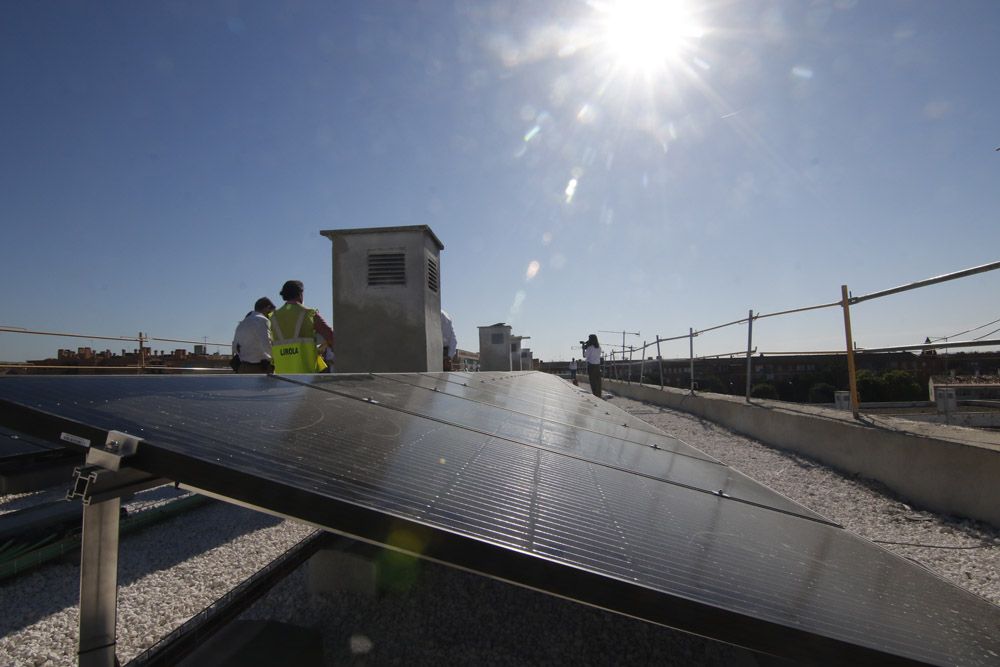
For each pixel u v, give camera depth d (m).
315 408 2.06
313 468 1.24
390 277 7.72
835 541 1.90
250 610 2.88
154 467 1.09
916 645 1.10
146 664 1.62
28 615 2.96
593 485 1.86
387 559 3.07
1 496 5.39
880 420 6.34
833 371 23.14
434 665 2.41
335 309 7.77
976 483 4.46
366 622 2.75
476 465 1.71
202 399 1.74
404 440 1.81
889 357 16.00
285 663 1.78
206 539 4.16
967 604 1.46
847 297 6.54
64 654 2.58
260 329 5.86
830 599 1.25
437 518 1.12
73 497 1.08
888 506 4.91
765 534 1.74
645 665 2.44
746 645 1.03
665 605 1.03
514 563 1.05
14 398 1.24
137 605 3.04
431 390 4.11
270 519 4.69
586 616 2.84
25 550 3.57
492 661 2.45
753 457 7.18
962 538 4.11
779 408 8.55
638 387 18.80
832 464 6.49
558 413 4.64
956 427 5.62
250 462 1.15
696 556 1.34
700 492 2.24
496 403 4.22
